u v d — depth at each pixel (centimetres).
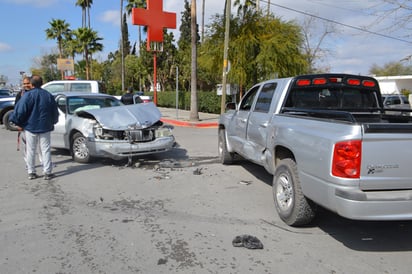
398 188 350
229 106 774
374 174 341
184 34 4816
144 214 486
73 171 732
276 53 1819
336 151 348
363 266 351
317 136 381
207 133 1436
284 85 536
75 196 564
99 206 518
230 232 429
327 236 421
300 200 422
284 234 426
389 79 4288
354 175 338
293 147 429
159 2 2186
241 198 561
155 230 432
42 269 340
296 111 484
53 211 496
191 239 408
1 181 652
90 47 4422
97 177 684
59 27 5144
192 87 1858
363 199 331
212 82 3036
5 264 348
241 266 348
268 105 562
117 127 760
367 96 584
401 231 439
